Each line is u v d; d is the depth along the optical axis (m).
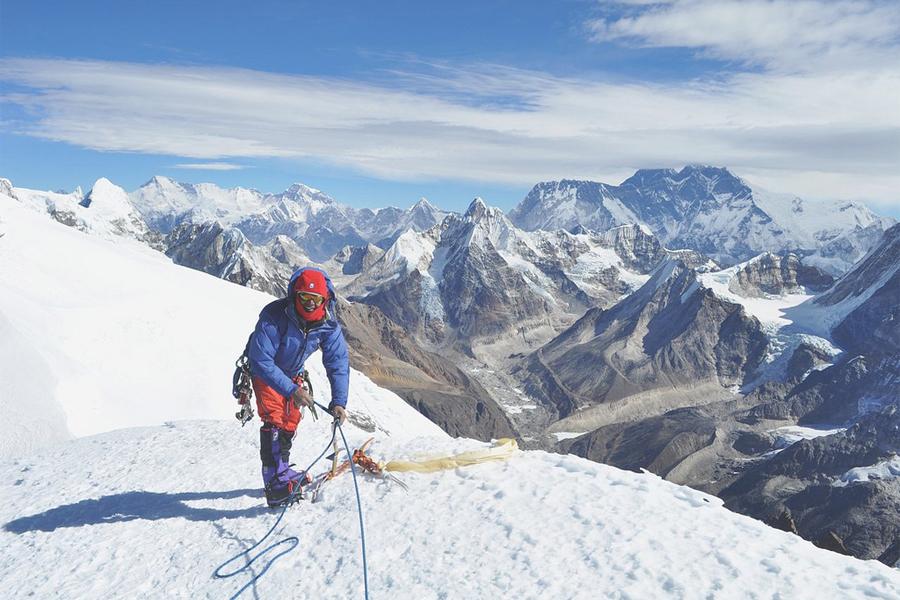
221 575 6.42
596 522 6.45
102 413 33.41
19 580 6.71
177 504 8.29
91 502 8.69
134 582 6.49
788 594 4.98
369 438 9.79
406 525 6.85
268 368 7.25
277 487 7.56
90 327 46.81
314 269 7.37
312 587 5.96
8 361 31.34
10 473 10.92
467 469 8.09
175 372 47.56
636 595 5.20
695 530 6.20
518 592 5.41
